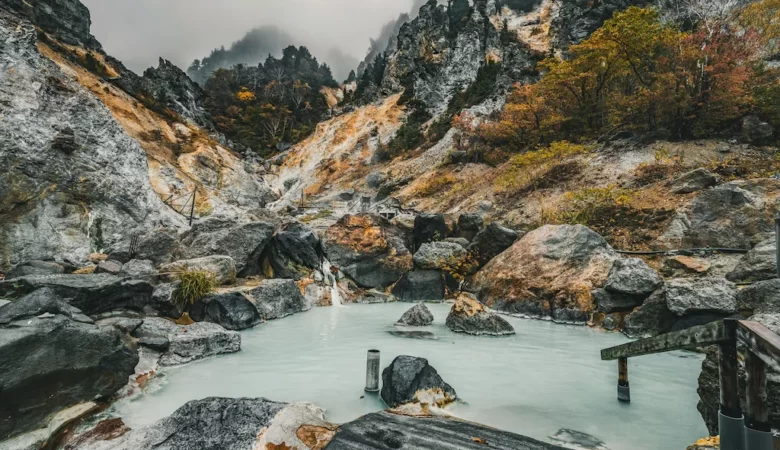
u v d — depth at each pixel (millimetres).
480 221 15938
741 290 7336
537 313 10477
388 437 3674
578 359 6902
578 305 9859
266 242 13102
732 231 10133
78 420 4293
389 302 13406
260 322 9555
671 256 10555
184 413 4070
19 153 11117
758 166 14109
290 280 11609
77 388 4406
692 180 12500
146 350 6234
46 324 4242
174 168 30906
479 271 13398
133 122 34500
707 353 4176
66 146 12359
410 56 76688
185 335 6781
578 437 4098
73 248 11781
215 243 12281
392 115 61531
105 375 4742
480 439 3705
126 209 14180
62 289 6789
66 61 35688
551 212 15930
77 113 13547
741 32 20297
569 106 27719
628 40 21672
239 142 69938
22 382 3809
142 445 3604
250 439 3648
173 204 27078
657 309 8297
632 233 12250
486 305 11914
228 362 6574
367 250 14336
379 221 15594
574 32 53375
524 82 41719
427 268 14227
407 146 47938
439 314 11172
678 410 4809
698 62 17328
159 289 8359
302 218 28531
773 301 6684
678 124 18484
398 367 5160
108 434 3934
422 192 30969
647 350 4254
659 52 21234
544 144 27641
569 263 10891
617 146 19828
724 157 15844
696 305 7562
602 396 5250
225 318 8578
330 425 4035
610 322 9133
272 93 90125
